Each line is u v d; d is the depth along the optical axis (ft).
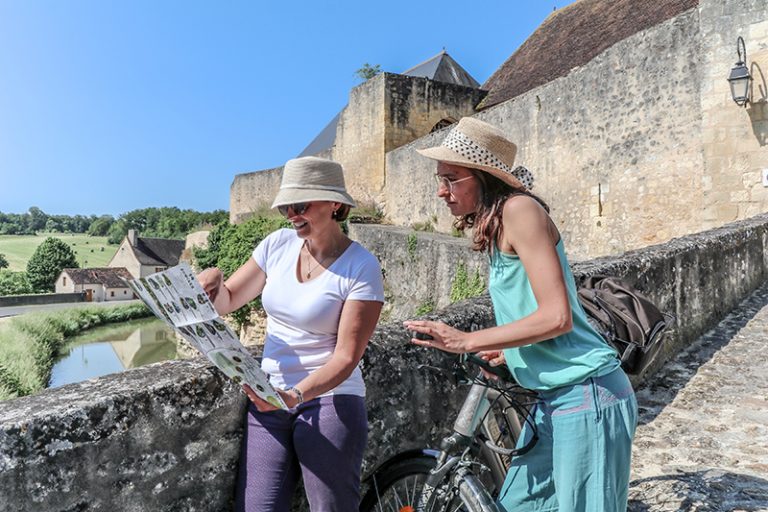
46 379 78.74
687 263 17.81
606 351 6.24
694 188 33.81
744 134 30.12
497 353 7.14
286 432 6.58
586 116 41.50
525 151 48.01
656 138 36.06
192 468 6.46
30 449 5.37
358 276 6.63
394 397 8.44
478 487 6.43
